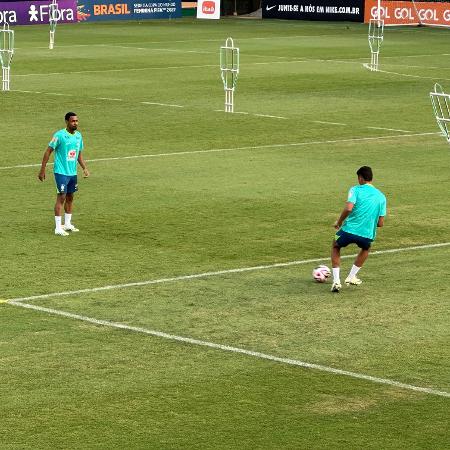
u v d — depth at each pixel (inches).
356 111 4266.7
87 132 3708.2
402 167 3129.9
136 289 1957.4
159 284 1990.7
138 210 2583.7
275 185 2869.1
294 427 1371.8
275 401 1454.2
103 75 5452.8
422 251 2241.6
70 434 1343.5
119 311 1829.5
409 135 3695.9
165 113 4148.6
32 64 5949.8
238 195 2748.5
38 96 4623.5
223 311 1834.4
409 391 1492.4
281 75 5487.2
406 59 6432.1
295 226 2442.2
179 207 2615.7
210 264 2129.7
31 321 1772.9
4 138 3587.6
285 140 3580.2
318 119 4045.3
